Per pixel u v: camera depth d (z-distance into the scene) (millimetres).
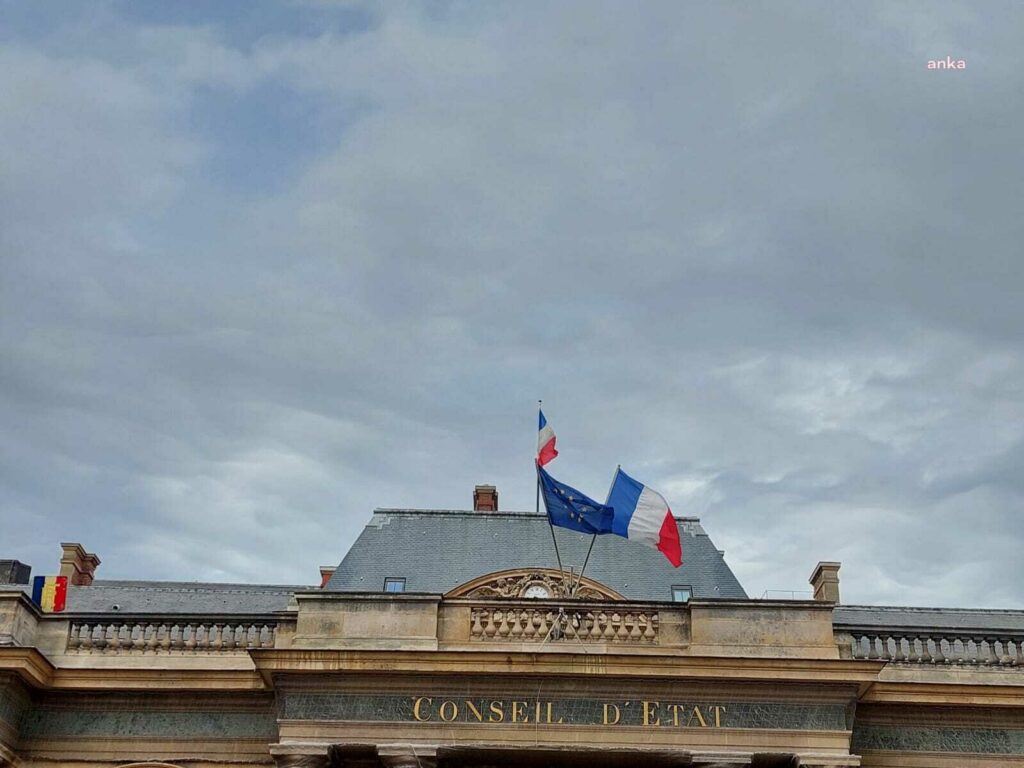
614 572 33750
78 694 29219
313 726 27688
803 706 27875
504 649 28594
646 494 30875
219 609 35719
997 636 29938
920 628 30016
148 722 29141
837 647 28734
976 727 29094
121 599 36094
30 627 29719
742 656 28016
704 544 35000
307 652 27844
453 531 34844
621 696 27953
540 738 27562
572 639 28859
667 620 29062
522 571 32312
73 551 40375
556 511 31094
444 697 27953
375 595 29078
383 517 35562
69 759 28734
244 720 29156
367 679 28000
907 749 28906
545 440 32500
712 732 27609
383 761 27359
